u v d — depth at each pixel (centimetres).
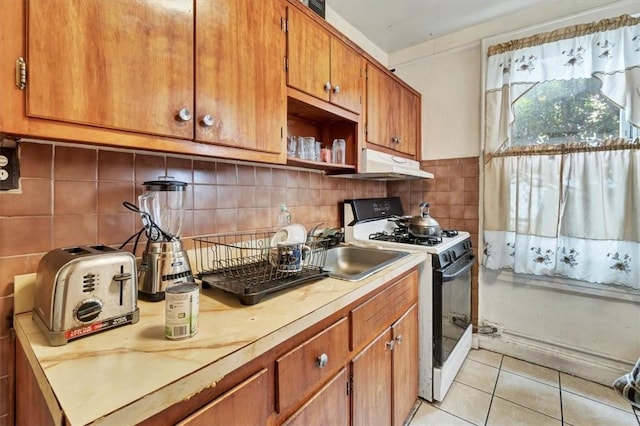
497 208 216
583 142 186
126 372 56
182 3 90
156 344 67
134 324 77
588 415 162
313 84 142
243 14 107
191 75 92
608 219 178
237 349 65
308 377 87
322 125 186
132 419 48
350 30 222
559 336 204
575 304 199
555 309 205
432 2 197
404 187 263
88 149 97
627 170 173
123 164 104
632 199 171
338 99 158
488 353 226
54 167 91
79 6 70
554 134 199
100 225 99
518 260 208
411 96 237
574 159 188
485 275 229
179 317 68
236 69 105
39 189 88
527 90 204
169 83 87
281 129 124
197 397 59
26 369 73
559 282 201
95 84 73
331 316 98
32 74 64
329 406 95
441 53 242
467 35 229
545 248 198
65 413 45
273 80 120
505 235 214
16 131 63
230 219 138
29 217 87
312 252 138
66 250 79
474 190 232
